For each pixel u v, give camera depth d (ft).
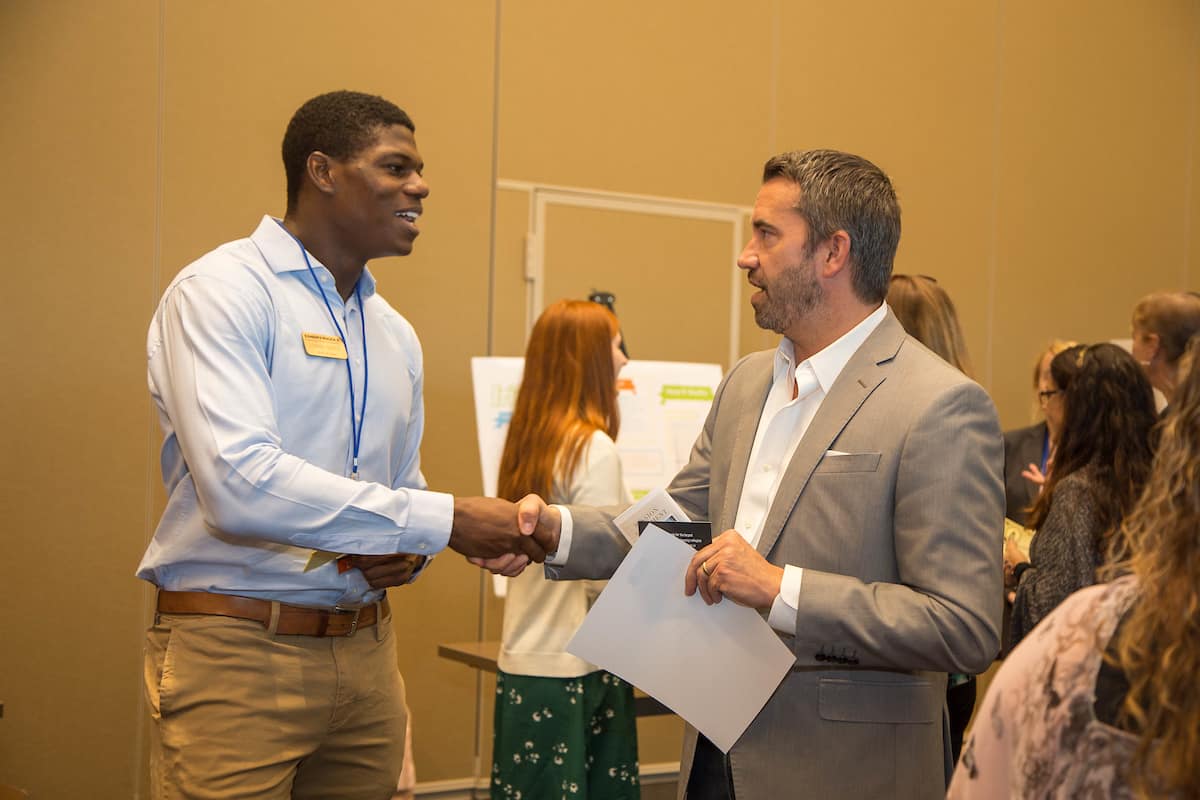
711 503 6.15
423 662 13.79
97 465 12.12
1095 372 8.02
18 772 11.81
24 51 11.77
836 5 16.11
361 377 6.39
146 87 12.25
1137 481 7.66
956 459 5.21
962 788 3.13
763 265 5.77
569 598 9.11
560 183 14.43
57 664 11.97
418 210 6.28
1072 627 2.91
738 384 6.41
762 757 5.38
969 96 17.07
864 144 16.30
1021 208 17.48
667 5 15.03
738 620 5.23
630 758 9.33
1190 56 18.78
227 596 5.79
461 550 6.14
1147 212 18.45
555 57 14.38
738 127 15.48
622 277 14.82
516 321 14.24
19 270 11.77
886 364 5.62
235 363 5.59
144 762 12.29
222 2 12.60
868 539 5.33
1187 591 2.64
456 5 13.82
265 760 5.76
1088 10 17.98
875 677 5.40
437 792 13.79
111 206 12.12
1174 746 2.52
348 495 5.63
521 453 9.10
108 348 12.13
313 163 6.12
